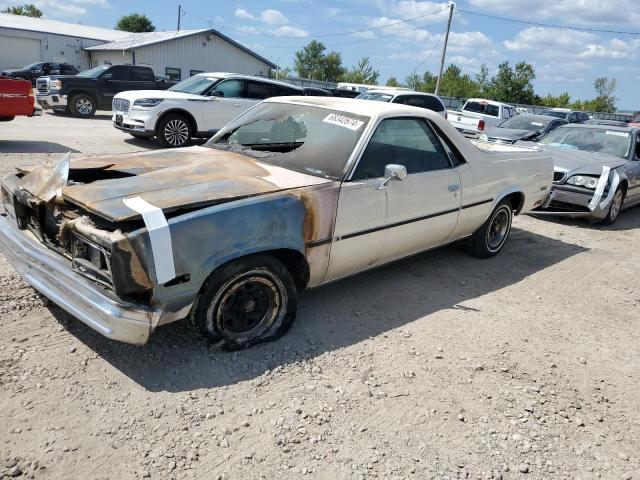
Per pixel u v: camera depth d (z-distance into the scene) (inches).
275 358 136.3
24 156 374.0
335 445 108.1
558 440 116.8
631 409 131.4
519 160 226.5
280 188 139.3
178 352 134.1
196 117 480.1
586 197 301.7
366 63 2144.4
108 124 637.3
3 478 91.8
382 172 163.5
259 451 104.4
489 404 127.2
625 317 187.3
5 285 161.5
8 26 1342.3
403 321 165.8
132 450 101.3
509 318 176.6
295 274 149.6
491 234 230.7
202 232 118.6
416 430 115.3
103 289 115.8
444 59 1223.5
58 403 111.9
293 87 535.8
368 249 162.6
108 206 117.4
